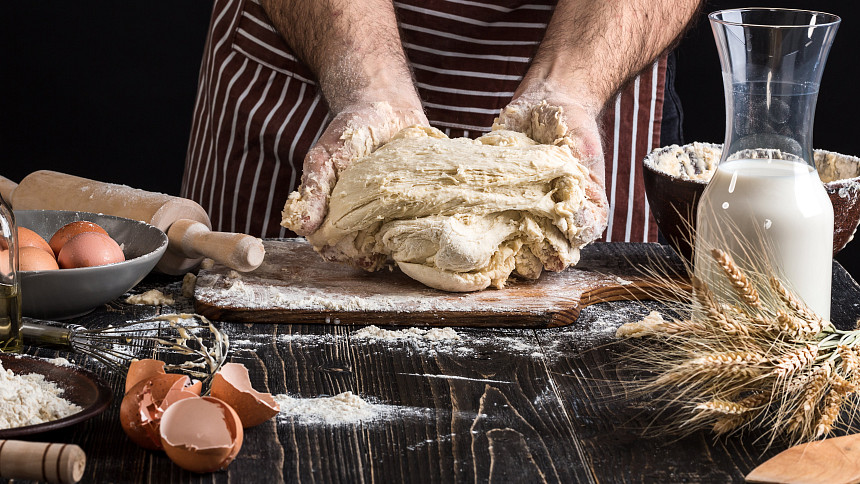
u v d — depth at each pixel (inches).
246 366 56.7
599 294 63.4
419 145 63.7
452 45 78.1
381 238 63.1
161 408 50.3
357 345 58.6
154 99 128.9
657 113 80.9
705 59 118.5
